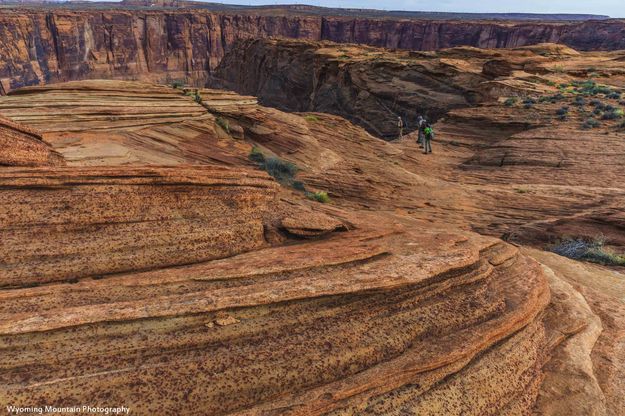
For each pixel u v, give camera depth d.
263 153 16.84
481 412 4.26
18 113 11.95
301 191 13.87
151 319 4.06
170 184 5.89
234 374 3.82
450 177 21.55
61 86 13.89
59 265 4.70
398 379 4.13
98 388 3.48
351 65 65.00
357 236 6.81
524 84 39.72
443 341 4.71
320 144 21.03
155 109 14.84
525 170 21.48
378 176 18.17
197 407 3.55
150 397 3.51
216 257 5.53
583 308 6.96
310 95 80.81
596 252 10.66
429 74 54.91
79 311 3.97
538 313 6.09
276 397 3.77
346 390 3.89
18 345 3.64
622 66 47.38
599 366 5.72
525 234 12.27
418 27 192.12
